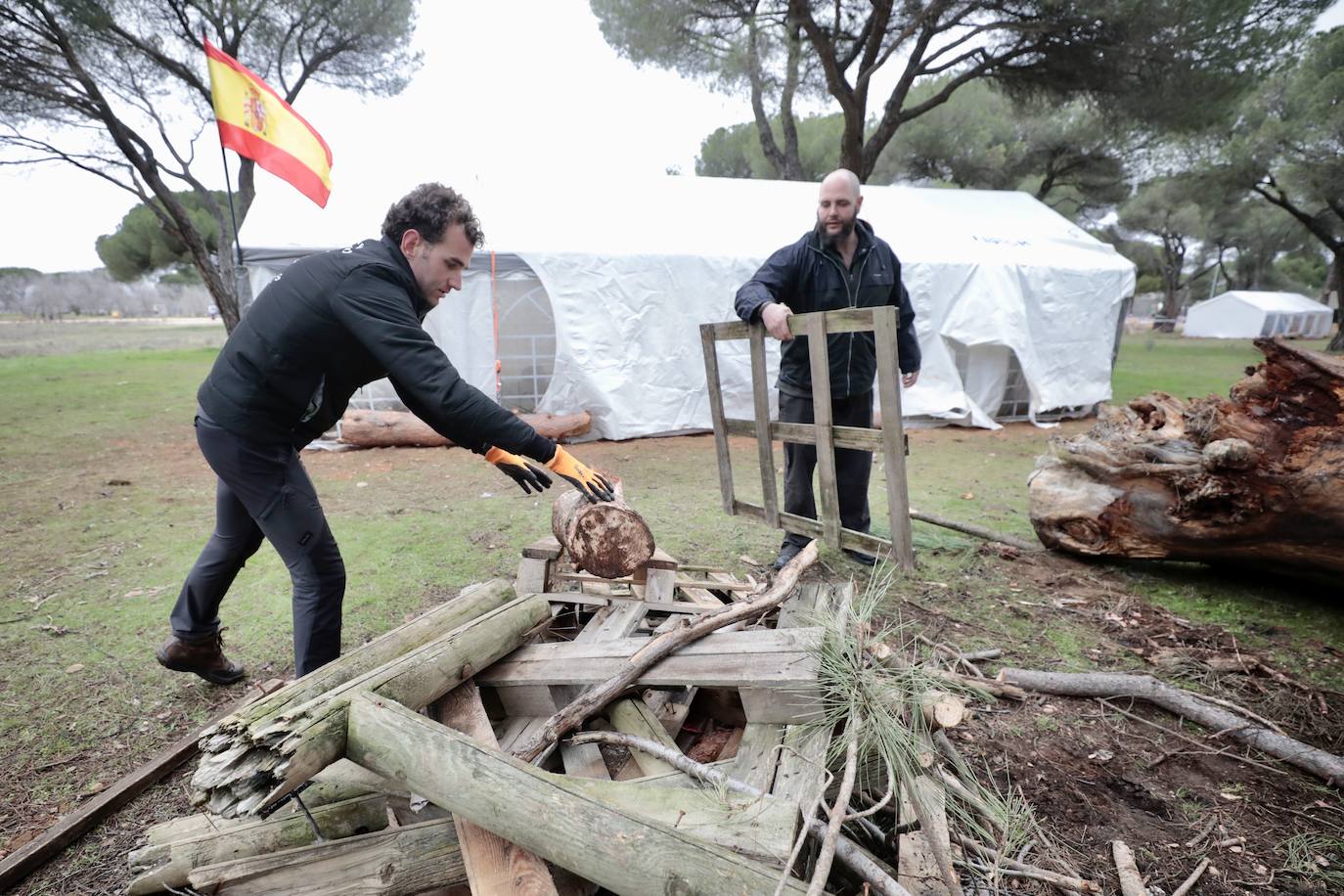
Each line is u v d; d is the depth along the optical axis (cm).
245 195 1308
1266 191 2155
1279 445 314
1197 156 2117
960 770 184
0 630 311
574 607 276
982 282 847
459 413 188
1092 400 955
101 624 318
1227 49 969
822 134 1873
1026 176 1927
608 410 773
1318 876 173
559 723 177
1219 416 344
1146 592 360
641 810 144
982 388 906
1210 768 218
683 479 609
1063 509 393
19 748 225
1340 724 241
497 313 742
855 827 170
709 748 197
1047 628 316
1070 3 966
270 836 156
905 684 173
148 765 211
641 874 124
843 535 314
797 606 221
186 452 715
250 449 200
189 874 150
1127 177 1923
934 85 1770
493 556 407
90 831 190
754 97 1365
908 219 950
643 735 180
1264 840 186
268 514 207
